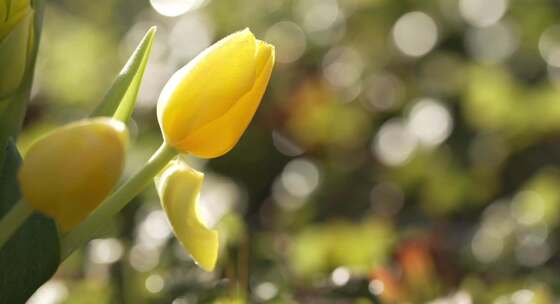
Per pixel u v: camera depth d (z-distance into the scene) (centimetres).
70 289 129
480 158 219
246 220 211
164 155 92
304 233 154
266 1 243
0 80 92
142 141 201
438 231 195
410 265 133
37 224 92
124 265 128
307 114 225
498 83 223
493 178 219
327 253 143
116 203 93
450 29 239
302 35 239
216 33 235
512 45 234
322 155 224
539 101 221
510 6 238
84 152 85
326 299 118
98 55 242
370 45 240
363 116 228
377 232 147
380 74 235
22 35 92
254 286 121
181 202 92
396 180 216
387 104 230
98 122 86
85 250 138
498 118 221
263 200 219
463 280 157
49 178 85
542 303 125
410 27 241
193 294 117
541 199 202
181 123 92
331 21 242
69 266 140
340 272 119
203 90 91
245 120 92
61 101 227
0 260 92
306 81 232
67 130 85
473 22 238
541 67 230
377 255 141
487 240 186
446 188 215
